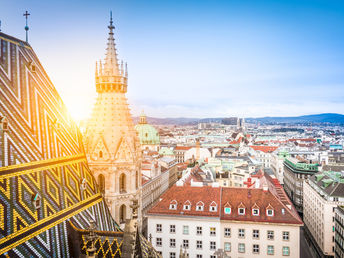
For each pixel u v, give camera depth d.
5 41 51.62
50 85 59.97
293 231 87.62
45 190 43.91
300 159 197.50
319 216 125.00
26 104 49.56
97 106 68.06
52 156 49.75
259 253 89.31
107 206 61.06
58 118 57.72
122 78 68.44
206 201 96.25
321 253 121.75
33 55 58.47
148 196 158.38
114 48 68.94
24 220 37.62
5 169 38.78
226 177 178.62
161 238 94.06
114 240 44.50
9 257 33.59
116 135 66.50
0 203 35.69
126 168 67.00
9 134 42.16
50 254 38.91
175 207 95.06
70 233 44.47
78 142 62.66
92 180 59.59
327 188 123.19
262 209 92.00
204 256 91.88
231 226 90.81
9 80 48.53
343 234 97.75
